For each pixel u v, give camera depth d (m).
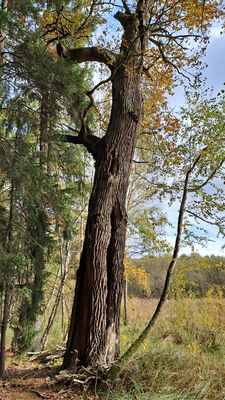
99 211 5.50
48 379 4.88
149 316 10.74
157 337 6.81
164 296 4.94
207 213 4.92
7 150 5.19
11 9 5.52
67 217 6.39
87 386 4.49
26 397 4.23
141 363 4.71
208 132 5.11
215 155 5.07
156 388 4.20
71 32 7.57
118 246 5.60
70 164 6.76
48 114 6.03
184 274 4.90
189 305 9.20
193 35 6.76
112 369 4.55
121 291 5.52
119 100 6.07
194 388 4.22
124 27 6.66
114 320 5.32
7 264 5.13
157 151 6.27
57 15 7.29
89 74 7.16
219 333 7.22
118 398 3.98
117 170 5.73
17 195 5.17
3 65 5.22
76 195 7.04
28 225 6.07
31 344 6.01
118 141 5.84
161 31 7.08
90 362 4.96
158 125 8.08
